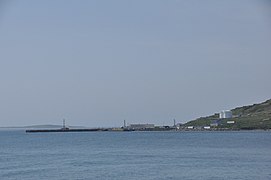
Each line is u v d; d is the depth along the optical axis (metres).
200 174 52.88
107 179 49.66
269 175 50.91
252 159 72.06
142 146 121.00
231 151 93.81
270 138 160.88
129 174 53.88
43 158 79.88
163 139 171.62
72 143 144.75
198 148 107.19
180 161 70.69
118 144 134.62
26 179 50.06
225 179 48.31
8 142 155.00
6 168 61.50
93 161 72.62
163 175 52.53
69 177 51.50
